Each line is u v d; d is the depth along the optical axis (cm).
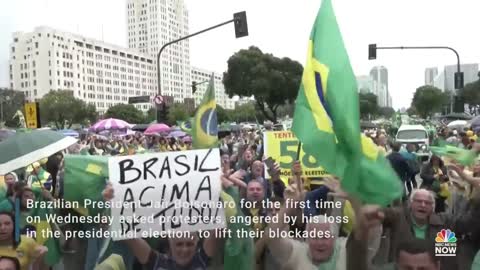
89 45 16450
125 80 17700
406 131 2488
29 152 577
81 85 15962
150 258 425
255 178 717
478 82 8081
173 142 2000
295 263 415
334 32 392
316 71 390
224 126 4550
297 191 453
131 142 2095
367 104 10850
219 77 16300
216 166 434
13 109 9350
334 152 376
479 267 427
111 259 409
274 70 5722
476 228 501
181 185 430
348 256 371
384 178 366
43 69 15150
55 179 1015
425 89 9450
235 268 438
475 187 546
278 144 877
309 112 390
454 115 4469
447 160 695
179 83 16362
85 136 2834
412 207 502
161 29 17525
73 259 559
